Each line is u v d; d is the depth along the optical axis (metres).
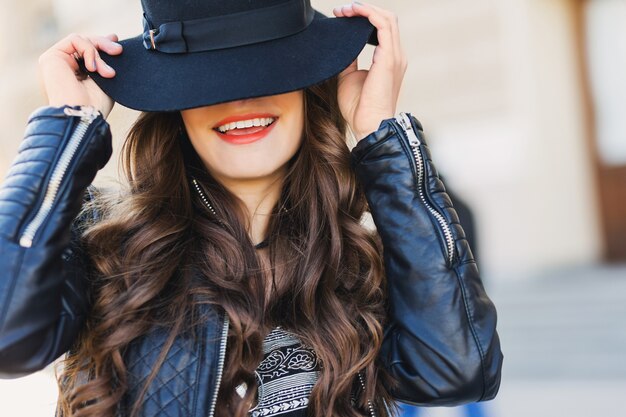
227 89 1.32
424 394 1.38
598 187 7.57
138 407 1.29
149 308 1.35
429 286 1.38
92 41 1.41
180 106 1.31
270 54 1.35
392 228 1.42
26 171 1.28
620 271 7.00
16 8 9.97
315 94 1.59
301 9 1.38
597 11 7.35
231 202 1.52
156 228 1.44
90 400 1.31
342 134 1.66
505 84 6.87
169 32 1.34
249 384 1.37
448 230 1.41
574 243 7.33
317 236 1.52
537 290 6.41
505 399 4.02
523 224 6.88
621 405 3.74
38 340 1.24
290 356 1.43
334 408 1.39
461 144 7.10
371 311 1.47
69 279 1.33
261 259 1.53
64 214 1.28
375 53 1.51
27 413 3.98
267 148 1.45
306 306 1.44
